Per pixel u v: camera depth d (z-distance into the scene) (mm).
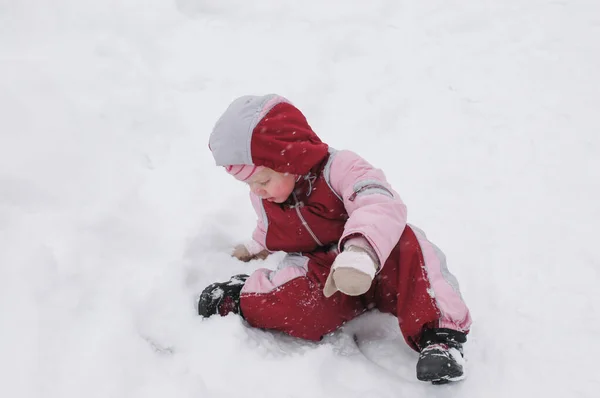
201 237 2279
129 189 2492
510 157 2846
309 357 1805
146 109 3082
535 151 2875
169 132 2977
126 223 2293
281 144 1753
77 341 1813
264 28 3861
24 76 3055
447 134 3025
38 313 1872
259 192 1856
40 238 2166
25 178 2441
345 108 3221
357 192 1819
